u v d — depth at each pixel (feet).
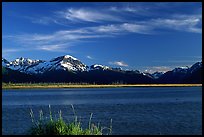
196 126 147.74
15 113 225.15
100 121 172.55
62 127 63.98
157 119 181.98
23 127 140.77
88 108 286.66
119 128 142.41
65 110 261.65
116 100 443.32
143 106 309.22
